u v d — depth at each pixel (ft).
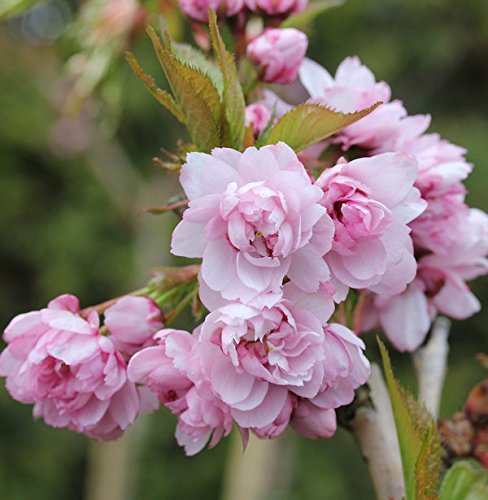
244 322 1.57
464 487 1.73
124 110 8.21
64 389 1.70
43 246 9.29
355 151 1.74
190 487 8.47
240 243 1.57
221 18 1.88
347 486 8.39
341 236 1.60
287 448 5.82
